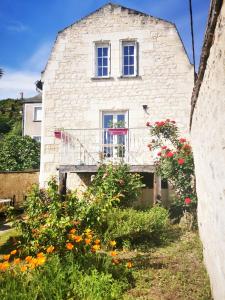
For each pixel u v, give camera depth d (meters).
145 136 12.39
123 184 9.59
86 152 12.62
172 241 7.91
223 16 2.79
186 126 12.29
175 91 12.52
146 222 7.82
